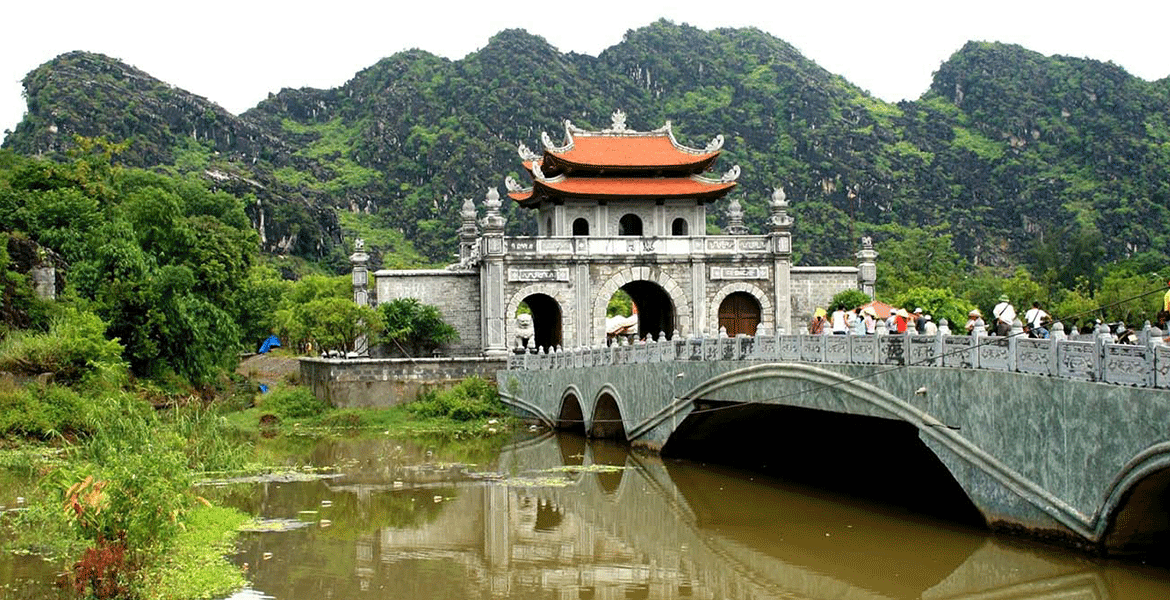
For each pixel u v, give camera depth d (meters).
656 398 45.66
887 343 30.31
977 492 27.00
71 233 68.25
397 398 65.25
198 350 63.06
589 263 69.00
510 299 68.31
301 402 64.38
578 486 40.16
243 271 90.00
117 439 34.62
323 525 32.94
